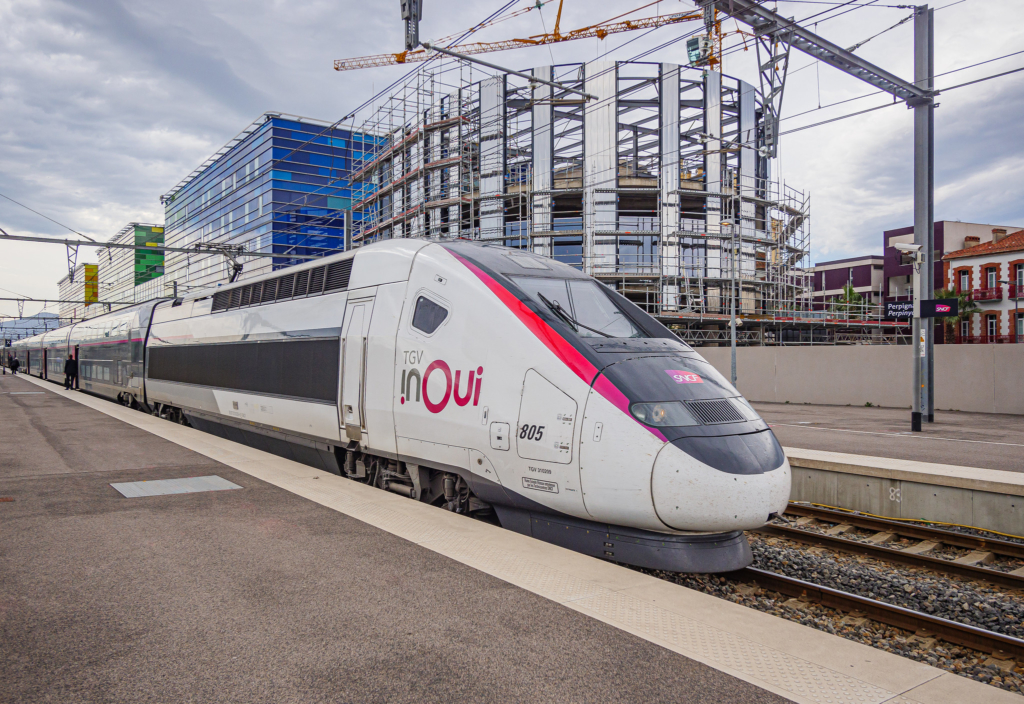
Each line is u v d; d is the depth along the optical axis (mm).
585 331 6020
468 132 37312
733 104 38375
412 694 3105
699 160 40125
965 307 44344
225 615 3982
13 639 3637
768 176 39188
